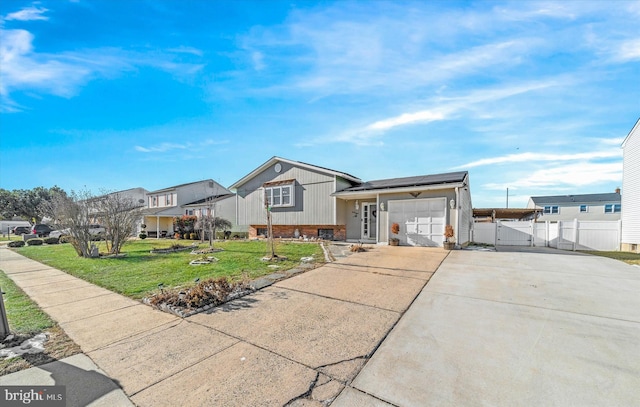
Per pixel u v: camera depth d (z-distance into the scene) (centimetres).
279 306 461
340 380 258
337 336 350
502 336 344
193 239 2080
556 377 256
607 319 394
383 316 414
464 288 555
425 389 242
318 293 530
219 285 519
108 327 386
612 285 573
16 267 891
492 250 1085
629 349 308
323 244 1309
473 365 279
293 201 1625
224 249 1184
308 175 1567
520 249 1180
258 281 610
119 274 726
